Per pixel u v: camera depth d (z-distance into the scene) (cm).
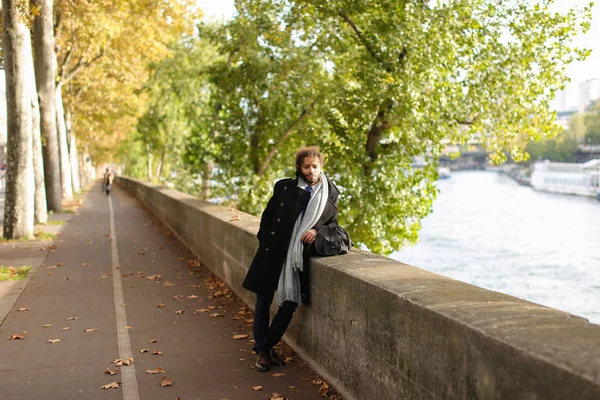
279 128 1977
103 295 895
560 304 2008
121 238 1627
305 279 555
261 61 1877
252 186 2048
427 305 347
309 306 557
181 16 2655
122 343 648
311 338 556
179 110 4828
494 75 1572
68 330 703
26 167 1598
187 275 1057
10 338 670
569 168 5734
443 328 327
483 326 297
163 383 519
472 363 300
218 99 2056
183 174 3338
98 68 3080
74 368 568
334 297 492
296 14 1612
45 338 670
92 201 3591
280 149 2109
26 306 827
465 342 305
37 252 1362
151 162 6444
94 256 1295
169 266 1155
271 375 542
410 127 1547
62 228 1875
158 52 2866
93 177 12775
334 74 1789
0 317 765
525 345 265
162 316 764
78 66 3070
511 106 1612
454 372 317
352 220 1602
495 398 282
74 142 5031
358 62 1603
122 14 2548
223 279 969
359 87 1639
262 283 540
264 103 1939
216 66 2055
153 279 1021
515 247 3631
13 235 1590
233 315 762
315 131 1814
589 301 2050
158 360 589
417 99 1478
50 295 898
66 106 3894
